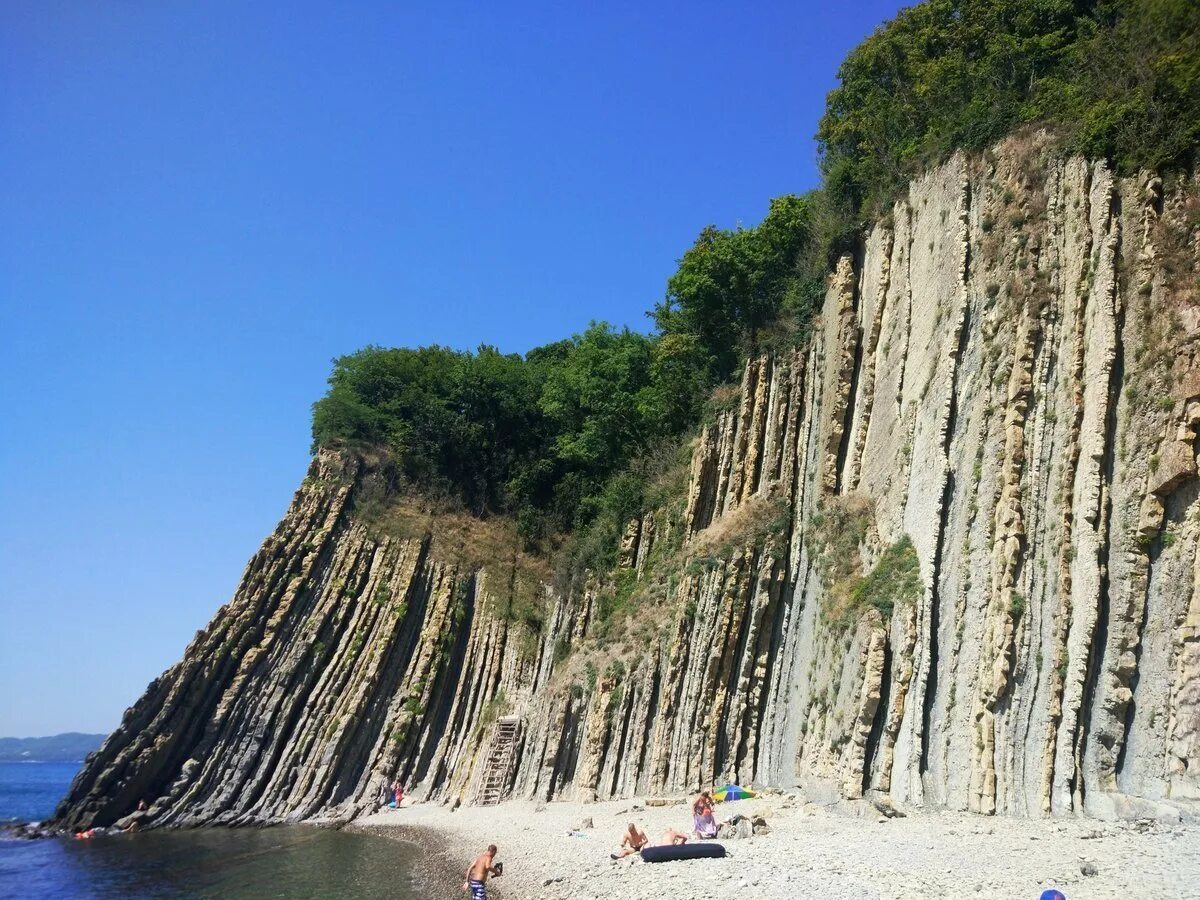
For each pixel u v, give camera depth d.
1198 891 15.94
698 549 41.66
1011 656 25.64
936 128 38.00
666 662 39.84
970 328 31.75
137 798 47.44
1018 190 31.42
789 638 37.12
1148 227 26.97
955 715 26.81
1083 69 32.50
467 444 63.66
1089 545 25.14
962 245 33.03
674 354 51.94
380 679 52.47
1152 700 23.31
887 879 19.48
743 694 37.00
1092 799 23.23
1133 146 28.11
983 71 37.66
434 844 36.06
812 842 24.39
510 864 29.19
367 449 62.72
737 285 49.53
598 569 50.62
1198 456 23.83
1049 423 27.56
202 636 52.47
